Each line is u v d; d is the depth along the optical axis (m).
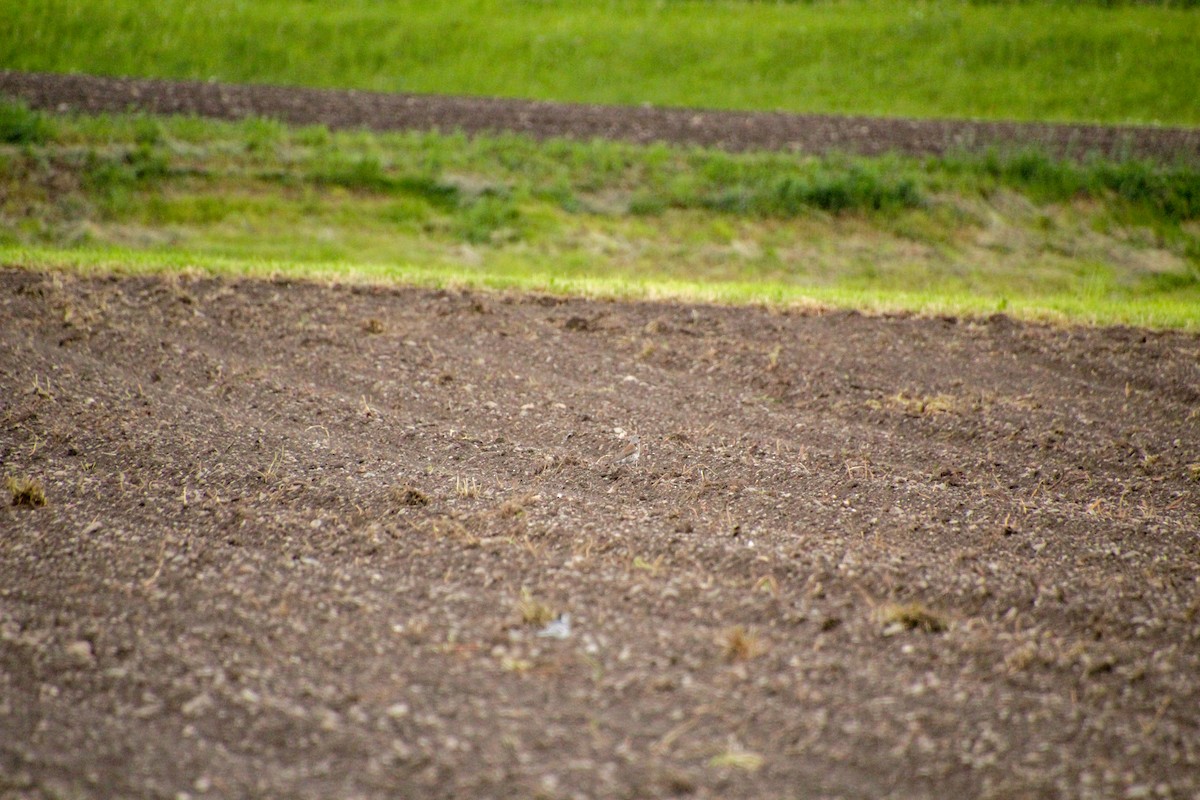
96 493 5.18
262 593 4.30
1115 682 3.85
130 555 4.57
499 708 3.58
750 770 3.29
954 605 4.38
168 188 15.03
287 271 9.93
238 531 4.83
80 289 8.89
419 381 7.20
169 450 5.72
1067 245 15.52
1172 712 3.68
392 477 5.51
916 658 3.96
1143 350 8.53
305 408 6.56
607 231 15.20
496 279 10.12
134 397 6.56
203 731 3.43
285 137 16.73
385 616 4.16
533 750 3.37
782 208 15.86
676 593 4.37
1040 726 3.58
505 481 5.58
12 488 5.12
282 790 3.16
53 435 5.86
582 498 5.38
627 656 3.91
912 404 7.11
